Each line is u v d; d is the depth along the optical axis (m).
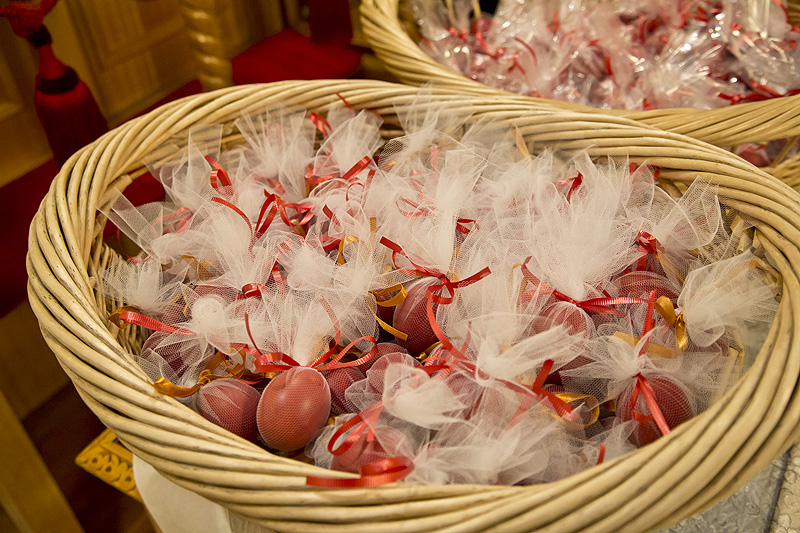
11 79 0.93
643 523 0.37
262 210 0.59
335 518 0.38
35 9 0.75
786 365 0.41
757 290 0.50
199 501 0.55
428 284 0.52
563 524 0.37
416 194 0.58
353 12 1.33
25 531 0.75
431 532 0.37
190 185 0.61
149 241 0.59
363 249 0.54
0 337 0.89
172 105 0.62
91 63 1.03
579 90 0.87
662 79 0.82
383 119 0.66
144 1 1.05
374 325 0.53
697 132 0.62
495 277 0.52
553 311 0.50
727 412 0.40
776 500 0.52
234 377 0.51
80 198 0.54
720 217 0.54
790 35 0.82
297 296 0.53
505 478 0.45
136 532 0.85
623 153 0.59
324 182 0.61
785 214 0.51
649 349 0.48
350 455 0.44
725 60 0.85
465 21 0.93
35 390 0.98
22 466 0.70
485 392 0.47
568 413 0.46
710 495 0.38
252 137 0.65
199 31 1.00
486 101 0.63
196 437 0.42
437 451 0.44
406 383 0.46
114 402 0.44
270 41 1.27
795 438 0.40
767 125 0.61
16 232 0.87
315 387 0.47
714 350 0.50
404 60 0.72
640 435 0.47
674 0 0.87
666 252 0.56
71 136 0.82
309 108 0.66
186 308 0.54
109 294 0.55
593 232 0.53
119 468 0.78
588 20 0.88
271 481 0.39
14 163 0.98
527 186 0.58
